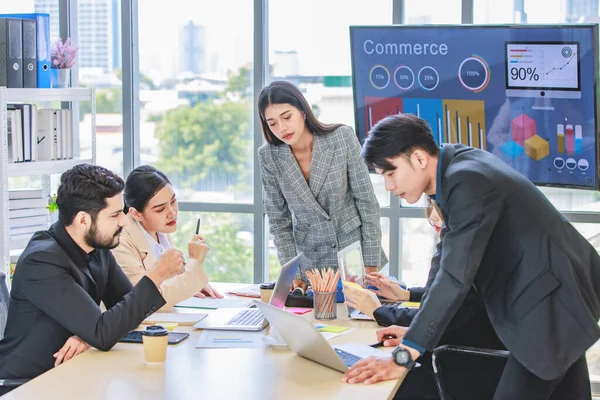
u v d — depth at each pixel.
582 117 3.82
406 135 2.19
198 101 4.56
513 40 3.84
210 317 2.75
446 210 2.19
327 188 3.28
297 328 2.14
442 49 3.93
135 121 4.64
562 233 2.12
